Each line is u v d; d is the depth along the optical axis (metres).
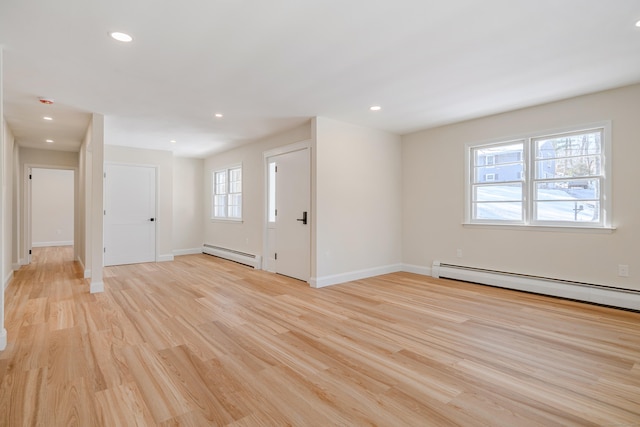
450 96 3.65
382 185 5.26
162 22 2.16
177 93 3.49
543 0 1.95
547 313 3.30
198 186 7.80
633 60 2.77
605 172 3.52
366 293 4.12
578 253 3.73
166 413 1.71
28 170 6.29
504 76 3.10
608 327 2.90
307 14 2.09
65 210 9.27
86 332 2.82
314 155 4.43
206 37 2.37
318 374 2.12
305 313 3.35
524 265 4.16
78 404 1.78
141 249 6.44
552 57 2.71
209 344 2.58
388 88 3.40
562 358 2.33
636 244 3.36
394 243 5.46
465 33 2.33
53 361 2.28
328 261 4.55
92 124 4.16
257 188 5.95
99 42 2.41
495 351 2.45
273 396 1.87
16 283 4.64
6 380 2.03
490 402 1.81
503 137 4.29
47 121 4.49
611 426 1.61
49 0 1.90
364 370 2.17
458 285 4.52
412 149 5.40
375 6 2.01
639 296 3.30
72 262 6.44
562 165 3.88
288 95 3.60
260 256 5.81
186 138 5.67
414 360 2.31
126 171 6.30
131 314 3.31
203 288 4.40
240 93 3.51
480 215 4.64
